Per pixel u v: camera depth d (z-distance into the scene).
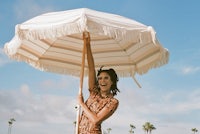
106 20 4.07
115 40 5.59
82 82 4.98
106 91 4.79
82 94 4.89
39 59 5.91
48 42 5.74
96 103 4.67
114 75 4.89
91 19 3.94
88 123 4.57
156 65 5.17
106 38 5.62
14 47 4.71
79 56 6.02
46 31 4.05
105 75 4.80
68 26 3.95
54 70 6.05
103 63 5.94
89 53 5.14
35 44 5.55
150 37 4.19
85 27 3.87
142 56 5.44
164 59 4.96
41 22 4.29
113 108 4.58
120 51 5.73
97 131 4.50
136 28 4.15
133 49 5.50
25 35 4.20
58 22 4.09
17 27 4.23
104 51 5.82
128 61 5.78
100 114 4.52
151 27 4.17
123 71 5.85
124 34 4.02
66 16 4.18
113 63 5.89
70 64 6.12
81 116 4.71
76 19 3.95
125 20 4.37
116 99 4.66
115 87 4.90
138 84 5.68
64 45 5.86
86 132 4.54
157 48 5.03
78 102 4.81
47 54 5.94
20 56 5.50
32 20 4.45
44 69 5.97
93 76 5.04
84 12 4.00
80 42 5.80
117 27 4.02
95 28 3.94
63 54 5.99
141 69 5.55
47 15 4.52
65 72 6.11
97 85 4.97
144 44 5.20
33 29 4.12
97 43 5.74
